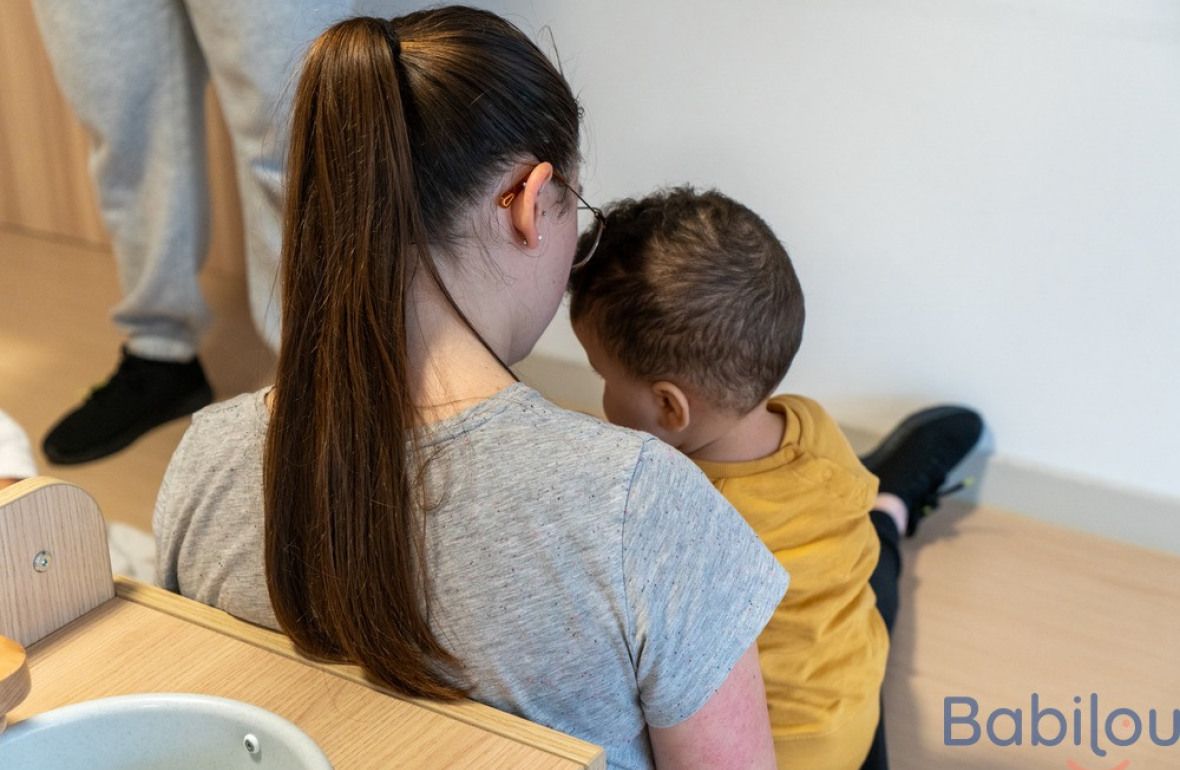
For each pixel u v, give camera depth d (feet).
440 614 2.37
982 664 5.27
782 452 3.89
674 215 3.87
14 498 2.40
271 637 2.54
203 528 2.68
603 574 2.28
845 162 6.01
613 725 2.51
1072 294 5.82
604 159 6.52
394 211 2.30
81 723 2.16
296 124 2.41
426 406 2.37
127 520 6.23
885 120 5.85
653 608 2.31
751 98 6.07
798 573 3.76
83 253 9.14
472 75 2.37
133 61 6.31
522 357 2.73
